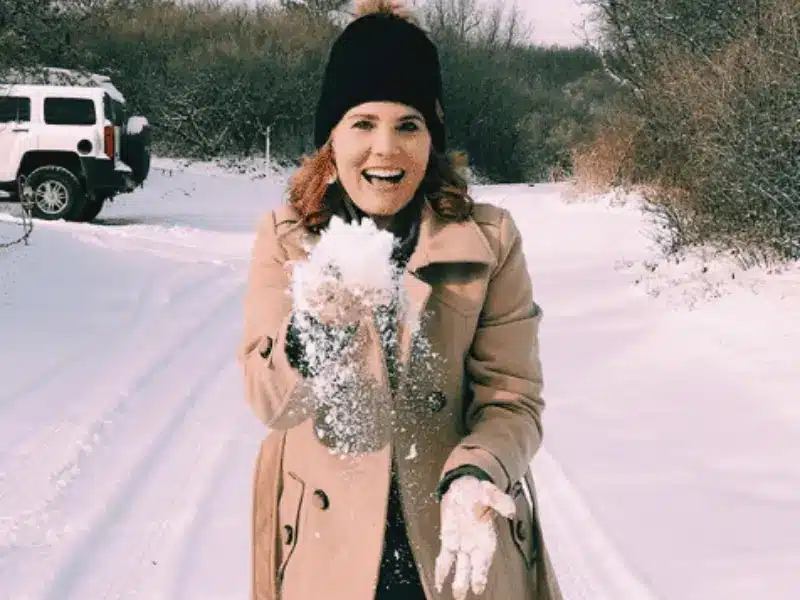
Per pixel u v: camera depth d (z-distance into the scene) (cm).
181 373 880
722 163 1290
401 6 234
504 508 199
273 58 4050
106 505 575
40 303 1112
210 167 3825
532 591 242
